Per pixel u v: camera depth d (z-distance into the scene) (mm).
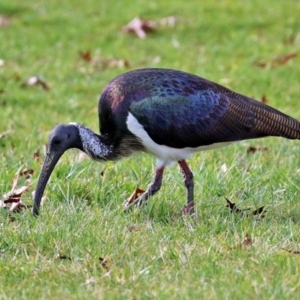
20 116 17969
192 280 9977
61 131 12414
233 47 22781
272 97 19156
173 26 24422
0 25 24750
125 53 22656
